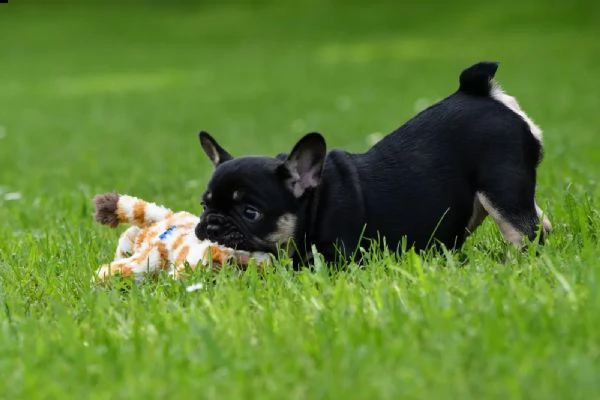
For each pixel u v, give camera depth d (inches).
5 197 551.2
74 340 240.4
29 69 1891.0
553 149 690.8
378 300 255.4
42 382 212.7
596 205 382.9
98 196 342.3
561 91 1193.4
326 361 214.5
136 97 1405.0
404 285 273.3
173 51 2135.8
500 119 323.3
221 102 1294.3
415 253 304.0
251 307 271.6
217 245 309.1
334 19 2407.7
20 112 1274.6
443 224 323.3
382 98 1216.2
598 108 1013.2
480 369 206.1
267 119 1088.2
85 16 2780.5
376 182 320.8
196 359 222.1
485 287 257.3
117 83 1610.5
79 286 309.9
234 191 305.0
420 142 327.0
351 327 232.4
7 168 756.6
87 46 2289.6
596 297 237.8
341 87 1386.6
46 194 567.2
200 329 228.8
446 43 1957.4
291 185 306.3
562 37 1895.9
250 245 306.3
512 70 1480.1
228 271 302.8
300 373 211.3
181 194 527.2
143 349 233.5
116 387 208.1
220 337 238.2
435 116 331.0
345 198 312.2
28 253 364.8
